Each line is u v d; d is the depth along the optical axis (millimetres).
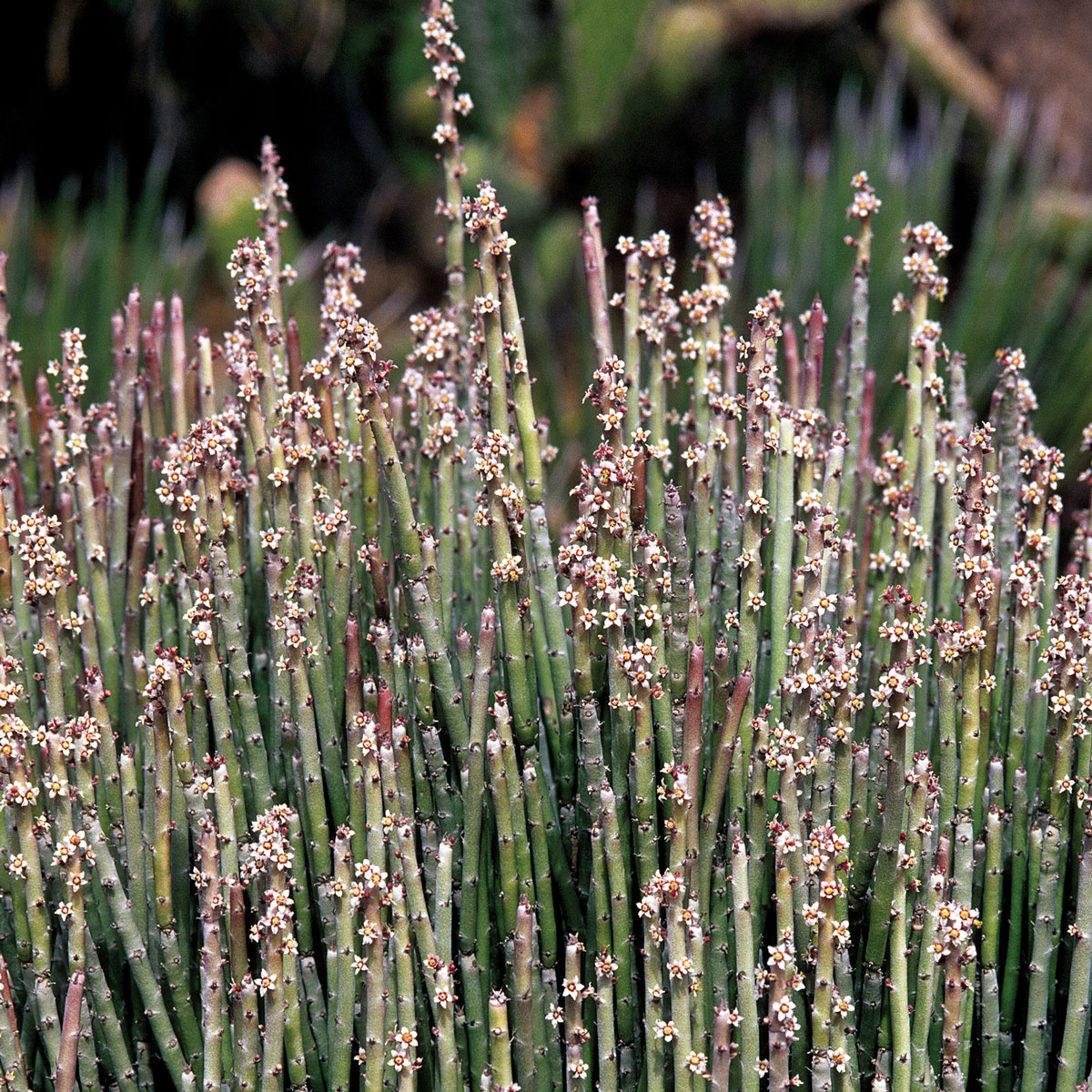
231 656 1656
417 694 1653
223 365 1859
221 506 1659
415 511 1713
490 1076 1643
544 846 1653
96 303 2516
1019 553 1705
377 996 1628
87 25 3951
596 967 1635
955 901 1649
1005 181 2438
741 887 1626
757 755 1643
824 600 1649
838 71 3674
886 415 2193
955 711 1668
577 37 3160
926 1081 1647
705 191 3697
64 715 1666
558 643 1662
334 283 1730
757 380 1653
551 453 1717
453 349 1729
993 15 3342
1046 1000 1655
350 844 1654
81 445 1692
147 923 1660
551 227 3393
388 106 4363
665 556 1660
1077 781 1665
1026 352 2348
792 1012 1624
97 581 1697
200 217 3660
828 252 2346
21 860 1636
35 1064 1671
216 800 1643
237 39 4059
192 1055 1661
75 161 4148
